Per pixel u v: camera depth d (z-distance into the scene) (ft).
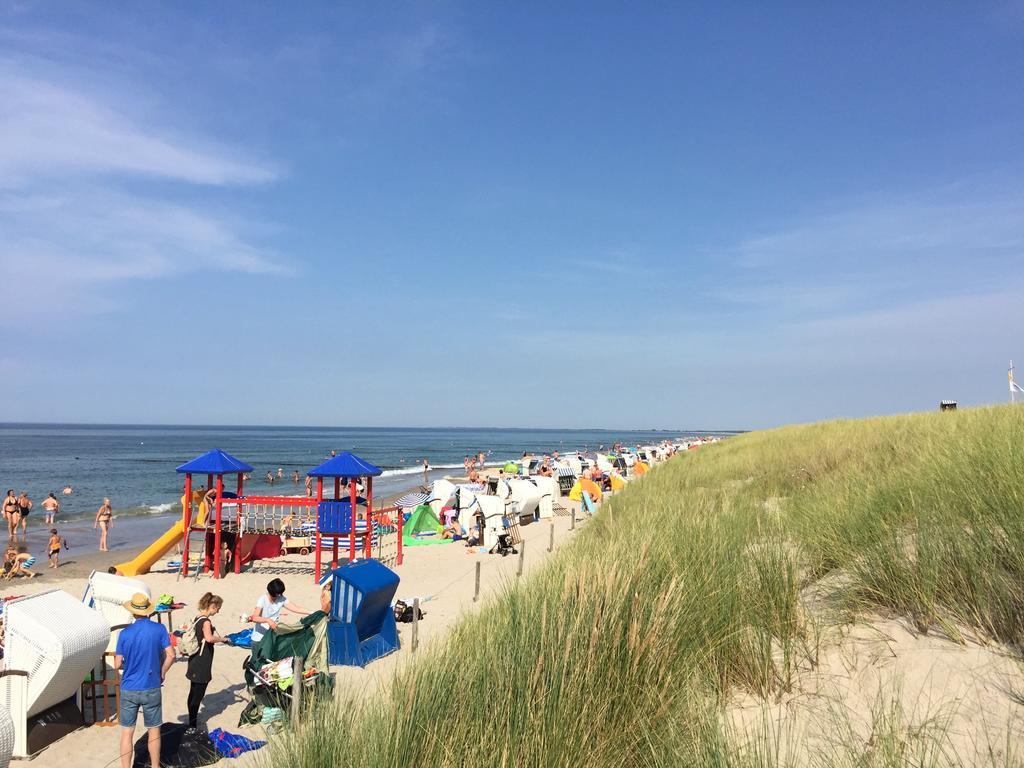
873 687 12.06
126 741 18.92
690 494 40.22
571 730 11.51
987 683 11.12
